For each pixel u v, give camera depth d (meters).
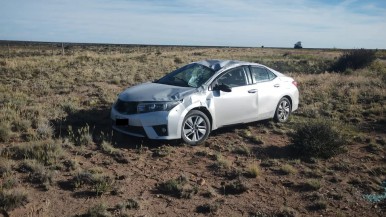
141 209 5.02
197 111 7.71
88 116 9.23
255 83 8.97
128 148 7.30
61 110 9.47
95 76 16.69
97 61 24.36
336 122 10.05
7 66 18.59
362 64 25.45
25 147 6.58
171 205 5.22
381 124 10.21
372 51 26.45
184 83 8.27
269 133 8.91
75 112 9.49
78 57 27.14
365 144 8.45
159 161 6.78
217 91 8.09
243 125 9.39
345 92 14.16
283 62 34.78
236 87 8.47
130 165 6.49
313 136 7.50
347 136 8.84
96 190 5.36
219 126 8.23
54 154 6.41
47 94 12.37
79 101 11.16
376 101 12.84
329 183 6.28
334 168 6.96
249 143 8.12
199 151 7.38
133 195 5.40
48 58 26.22
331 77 18.30
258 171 6.41
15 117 8.28
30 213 4.68
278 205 5.44
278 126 9.52
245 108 8.62
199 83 8.09
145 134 7.27
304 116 10.97
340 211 5.37
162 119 7.23
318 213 5.29
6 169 5.70
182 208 5.16
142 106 7.34
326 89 14.53
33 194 5.18
